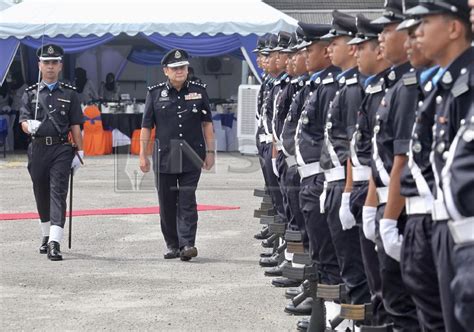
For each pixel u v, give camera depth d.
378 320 7.05
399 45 6.66
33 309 9.86
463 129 5.22
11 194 19.42
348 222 7.39
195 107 12.50
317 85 8.87
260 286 10.96
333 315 8.54
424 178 5.74
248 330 8.95
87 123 26.88
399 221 6.21
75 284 11.08
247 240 14.12
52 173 12.80
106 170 23.55
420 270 5.79
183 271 11.87
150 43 27.98
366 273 7.14
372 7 32.22
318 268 8.73
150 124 12.53
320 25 8.90
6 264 12.30
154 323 9.23
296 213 9.98
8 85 29.47
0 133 28.59
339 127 7.84
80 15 25.23
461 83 5.35
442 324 5.85
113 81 28.30
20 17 25.33
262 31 25.05
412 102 6.12
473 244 5.14
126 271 11.88
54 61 12.84
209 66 29.53
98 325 9.17
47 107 12.85
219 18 25.12
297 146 8.77
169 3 25.53
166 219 12.73
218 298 10.34
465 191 5.14
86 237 14.39
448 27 5.45
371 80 7.18
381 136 6.42
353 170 7.26
